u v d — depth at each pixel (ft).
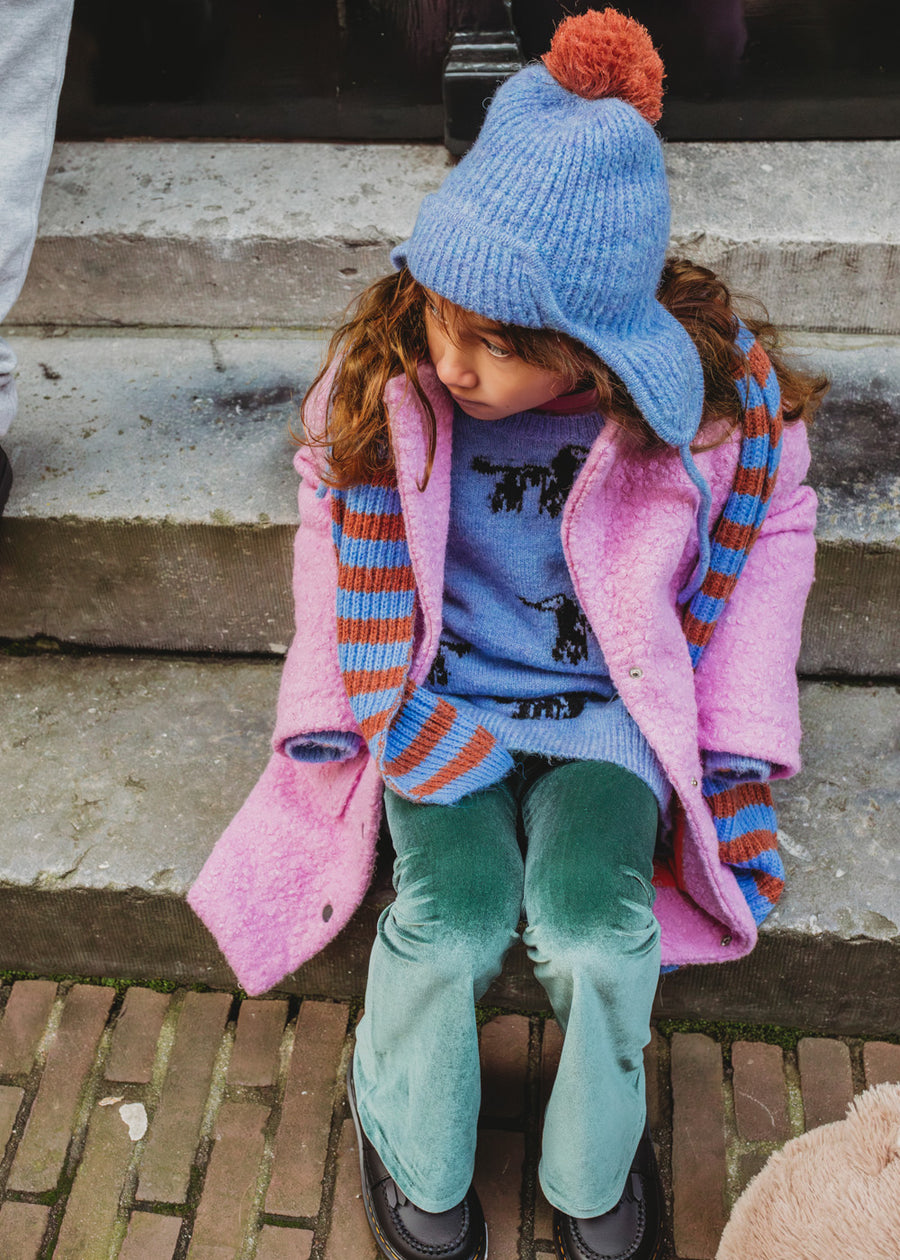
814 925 5.29
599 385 3.86
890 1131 4.23
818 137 7.66
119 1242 5.08
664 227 3.74
